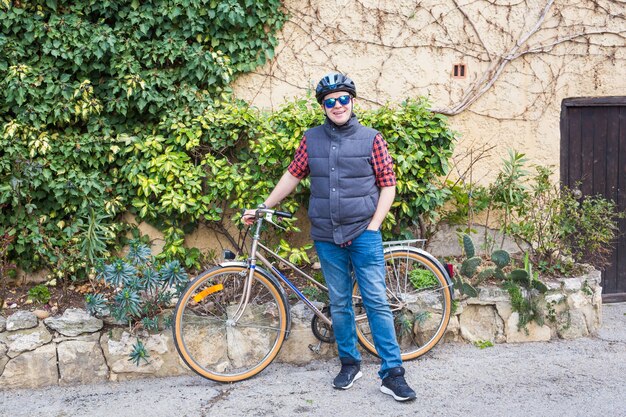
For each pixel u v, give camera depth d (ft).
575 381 12.63
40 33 15.07
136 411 11.63
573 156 18.19
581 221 16.34
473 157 17.75
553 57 17.85
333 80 11.59
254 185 15.65
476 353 14.23
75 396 12.43
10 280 15.39
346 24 17.12
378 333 11.98
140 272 13.44
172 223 15.92
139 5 15.80
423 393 12.14
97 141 15.52
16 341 12.87
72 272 15.07
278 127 15.55
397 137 15.24
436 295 14.30
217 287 12.82
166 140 15.70
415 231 16.81
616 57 18.02
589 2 17.84
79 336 13.08
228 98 16.24
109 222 15.96
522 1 17.65
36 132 15.17
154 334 13.32
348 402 11.79
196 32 16.15
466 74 17.62
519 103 17.84
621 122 18.34
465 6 17.46
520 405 11.58
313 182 12.06
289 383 12.76
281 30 16.92
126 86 15.38
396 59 17.33
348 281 12.28
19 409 11.85
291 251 15.21
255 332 13.56
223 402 11.94
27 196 15.02
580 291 15.28
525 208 16.67
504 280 15.11
